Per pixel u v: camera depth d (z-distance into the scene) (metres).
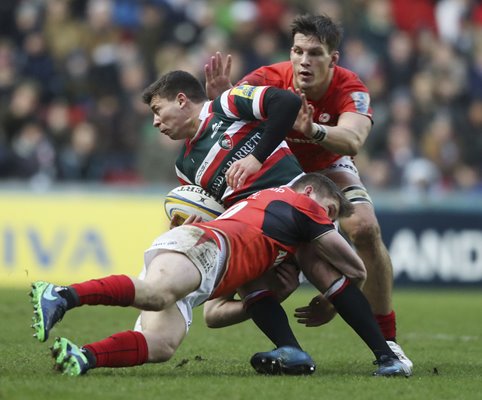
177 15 59.00
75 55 54.53
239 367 19.77
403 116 56.28
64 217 45.53
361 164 53.91
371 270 21.42
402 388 17.06
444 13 67.44
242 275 18.39
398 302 41.09
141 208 46.66
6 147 49.41
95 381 16.61
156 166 49.84
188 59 56.66
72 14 57.72
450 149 56.25
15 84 52.53
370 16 63.31
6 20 56.38
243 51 55.97
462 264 49.19
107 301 16.98
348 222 21.33
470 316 35.09
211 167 20.06
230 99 19.98
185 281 17.53
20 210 45.09
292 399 15.65
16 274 44.53
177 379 17.36
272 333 19.00
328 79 22.09
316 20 21.66
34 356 20.34
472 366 21.23
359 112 21.91
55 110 51.31
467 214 49.44
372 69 58.91
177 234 17.98
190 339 25.77
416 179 52.88
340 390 16.64
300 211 18.83
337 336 27.58
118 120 52.34
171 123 20.28
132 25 57.97
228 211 18.97
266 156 19.48
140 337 17.47
